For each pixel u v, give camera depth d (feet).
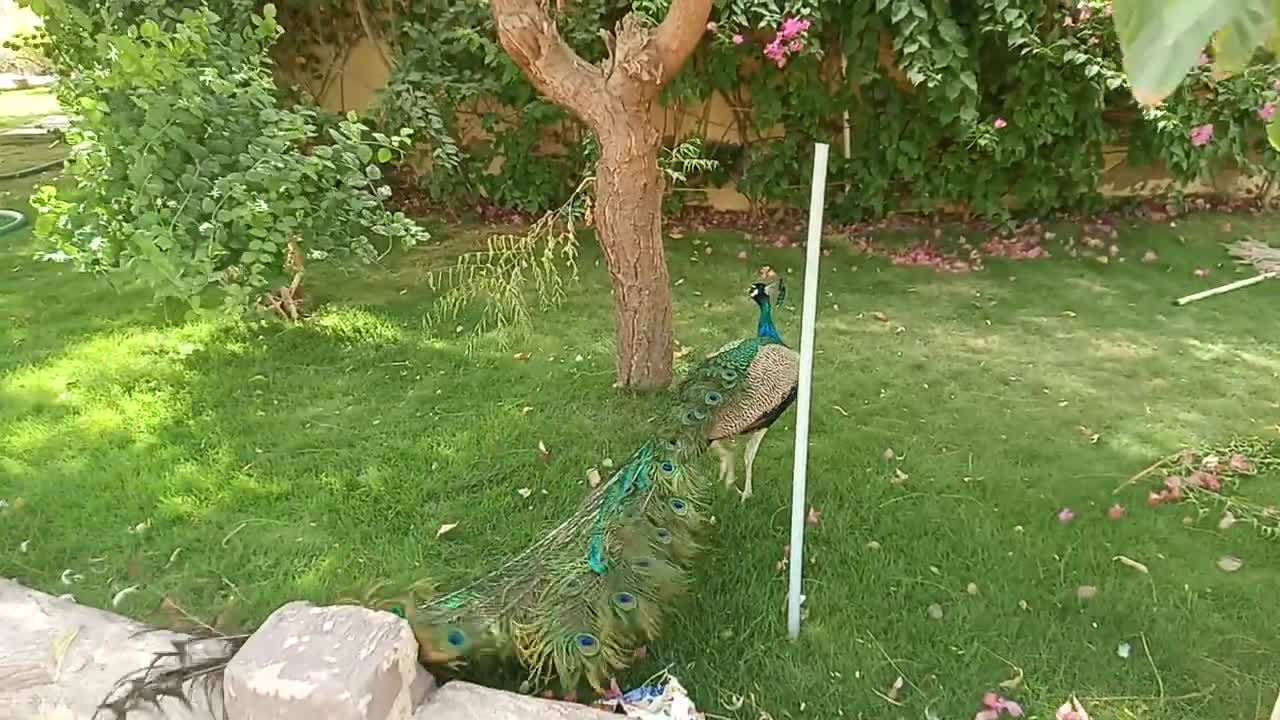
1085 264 18.78
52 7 13.83
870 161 20.47
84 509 10.70
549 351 14.89
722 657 8.35
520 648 7.42
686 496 9.24
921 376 13.96
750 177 21.06
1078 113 19.33
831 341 15.26
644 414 12.67
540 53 11.55
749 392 9.88
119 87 13.02
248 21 19.10
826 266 18.93
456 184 21.97
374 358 14.65
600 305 16.88
